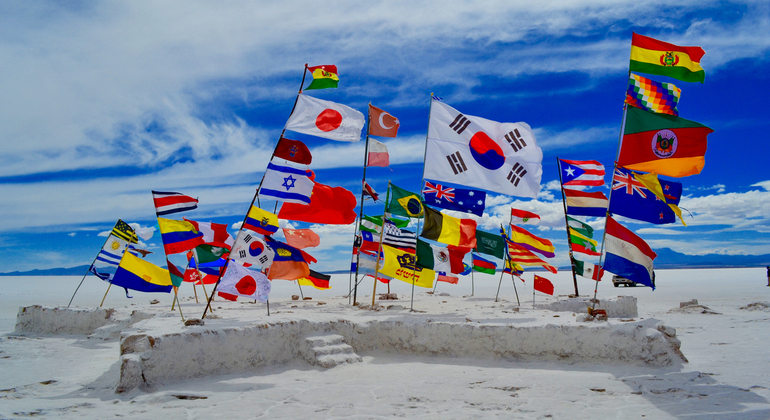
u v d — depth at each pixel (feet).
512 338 32.89
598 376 27.99
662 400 22.94
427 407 22.34
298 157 37.24
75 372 31.35
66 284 267.59
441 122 44.75
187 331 28.09
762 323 50.37
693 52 34.63
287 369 30.53
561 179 63.41
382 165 52.49
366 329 35.91
